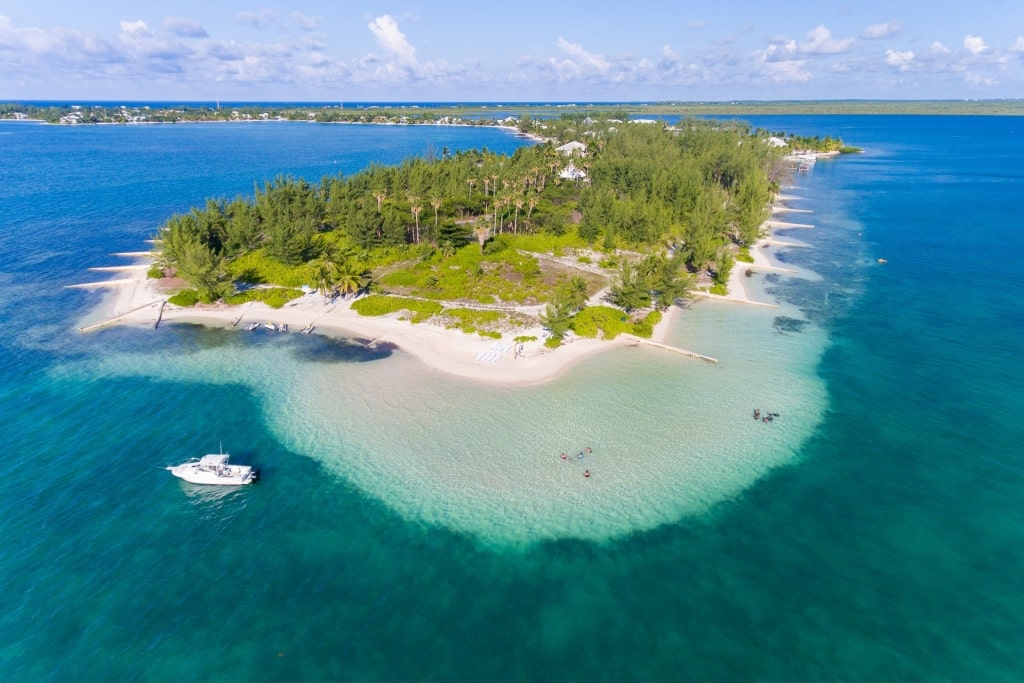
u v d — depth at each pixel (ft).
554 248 355.97
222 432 178.60
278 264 311.27
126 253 343.67
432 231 363.56
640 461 167.84
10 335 238.68
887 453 173.47
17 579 125.80
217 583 126.82
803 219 477.36
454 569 131.54
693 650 114.21
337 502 150.71
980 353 234.58
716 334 253.85
